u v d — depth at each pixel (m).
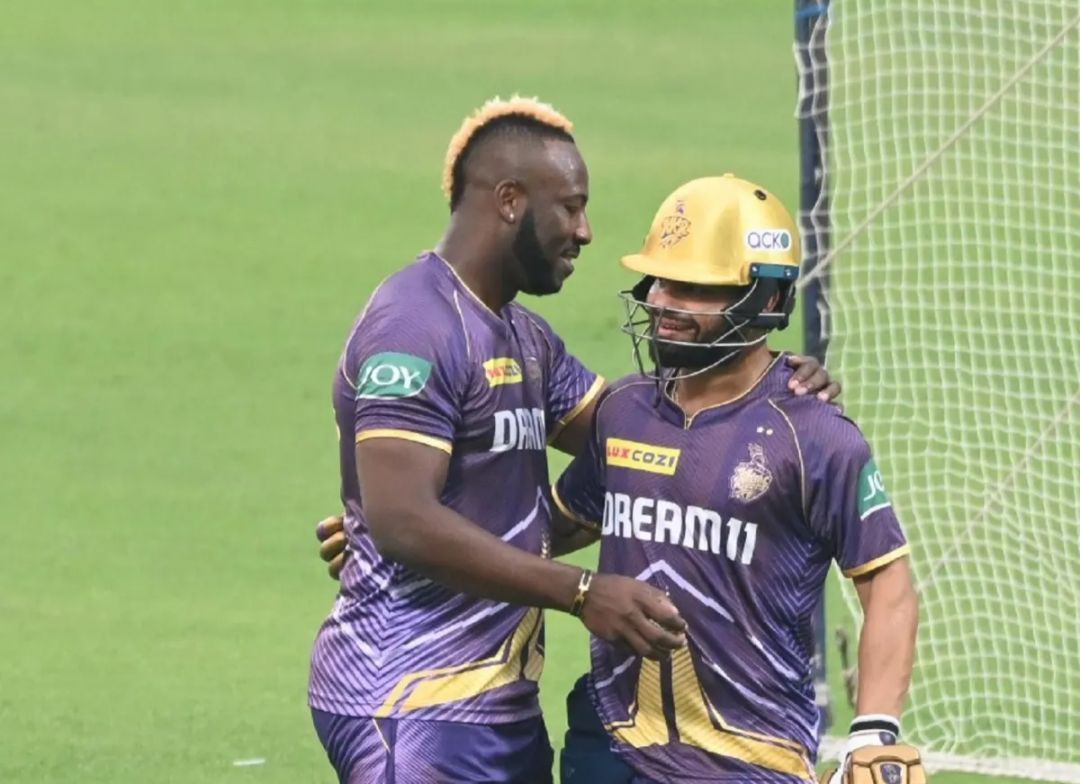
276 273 63.16
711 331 18.44
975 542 34.53
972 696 31.53
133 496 42.28
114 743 29.08
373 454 18.25
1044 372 39.91
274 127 84.38
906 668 18.00
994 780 29.34
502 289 19.23
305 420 48.22
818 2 28.66
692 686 18.61
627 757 18.97
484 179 19.05
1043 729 30.70
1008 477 34.62
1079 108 39.16
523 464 19.30
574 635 34.25
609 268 62.72
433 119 86.62
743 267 18.39
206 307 58.88
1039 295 38.97
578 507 19.98
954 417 39.12
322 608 35.66
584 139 81.50
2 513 41.00
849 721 30.31
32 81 91.69
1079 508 35.16
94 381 51.38
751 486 18.22
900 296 42.47
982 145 45.59
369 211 71.50
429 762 18.88
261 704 30.92
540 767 19.88
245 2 111.00
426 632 18.97
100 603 35.75
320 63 97.62
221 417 48.38
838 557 18.38
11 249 65.06
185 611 35.38
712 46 101.69
